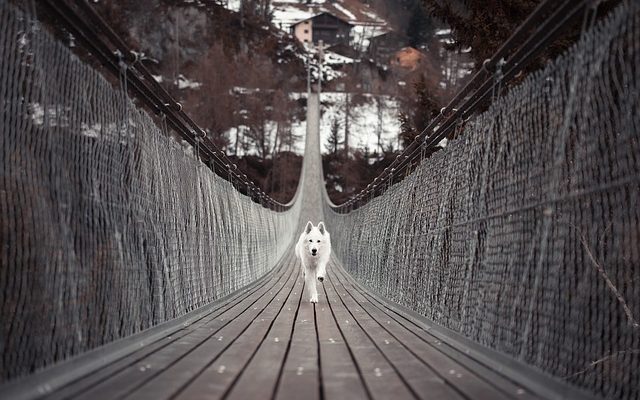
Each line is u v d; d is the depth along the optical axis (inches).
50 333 89.4
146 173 142.9
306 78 3120.1
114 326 114.2
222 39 2623.0
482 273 131.3
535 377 85.6
